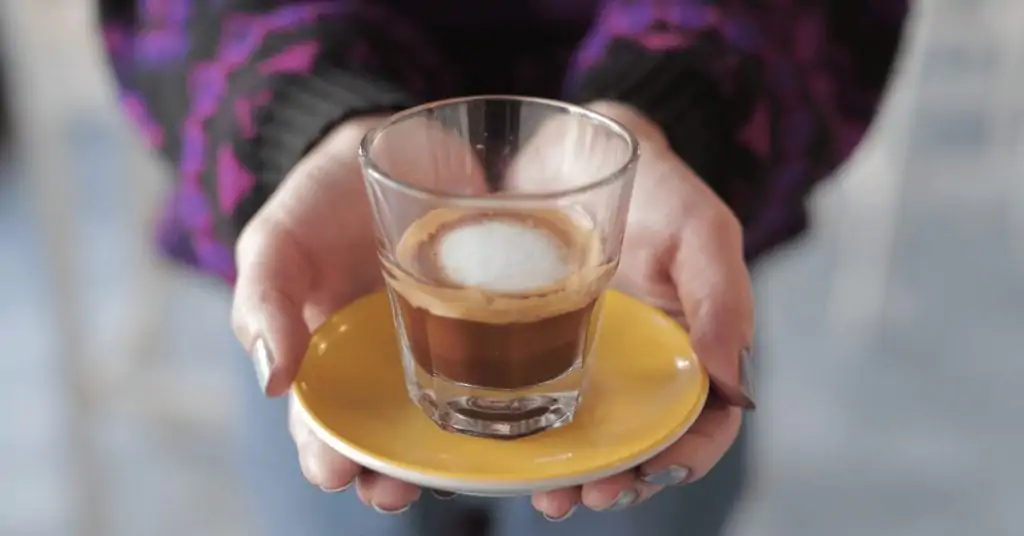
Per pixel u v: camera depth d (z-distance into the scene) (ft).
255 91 1.64
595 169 1.42
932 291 3.55
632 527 1.85
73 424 2.71
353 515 1.88
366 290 1.67
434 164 1.44
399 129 1.41
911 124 3.78
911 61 3.34
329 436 1.36
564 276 1.34
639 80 1.67
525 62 1.94
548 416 1.39
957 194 4.04
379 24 1.76
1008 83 4.30
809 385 3.14
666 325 1.53
